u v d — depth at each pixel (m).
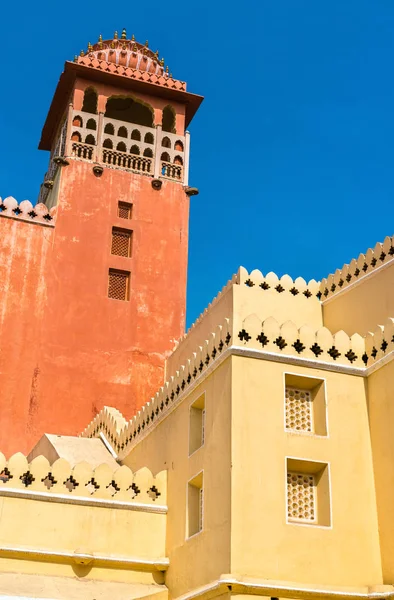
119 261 28.67
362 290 20.33
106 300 27.84
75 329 27.00
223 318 21.52
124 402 26.62
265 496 14.90
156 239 29.55
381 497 15.52
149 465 19.73
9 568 16.06
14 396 25.33
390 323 16.38
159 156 30.80
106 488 17.59
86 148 29.88
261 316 20.83
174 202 30.42
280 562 14.43
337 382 16.48
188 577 15.88
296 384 16.52
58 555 16.38
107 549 16.95
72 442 23.12
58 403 25.83
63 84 30.91
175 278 29.22
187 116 32.97
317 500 15.65
